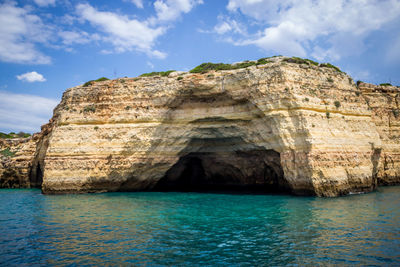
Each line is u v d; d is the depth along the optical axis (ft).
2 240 48.60
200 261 38.93
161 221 61.98
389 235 49.03
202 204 85.10
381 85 149.38
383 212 67.41
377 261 38.01
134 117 116.26
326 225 56.03
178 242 46.98
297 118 95.96
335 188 92.68
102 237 49.96
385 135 134.92
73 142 115.55
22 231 54.29
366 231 51.55
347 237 48.14
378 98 137.39
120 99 118.73
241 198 97.91
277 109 98.37
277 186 134.00
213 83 110.52
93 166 113.29
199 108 118.21
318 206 75.72
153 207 79.82
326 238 47.75
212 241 47.32
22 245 45.93
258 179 138.51
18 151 170.30
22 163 161.68
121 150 114.11
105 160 114.11
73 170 113.09
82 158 114.01
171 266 37.40
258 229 54.34
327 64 118.42
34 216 68.08
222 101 115.24
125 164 114.52
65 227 57.11
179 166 143.74
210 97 116.16
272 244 45.29
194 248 44.04
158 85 117.50
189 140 122.62
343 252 41.32
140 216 67.36
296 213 67.72
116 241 47.67
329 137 96.68
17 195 114.93
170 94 115.24
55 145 115.85
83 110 119.75
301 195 96.17
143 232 53.06
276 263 37.86
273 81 99.86
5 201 94.58
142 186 123.03
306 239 47.42
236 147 125.59
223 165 144.77
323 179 91.66
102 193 113.29
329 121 99.50
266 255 40.70
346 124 103.14
